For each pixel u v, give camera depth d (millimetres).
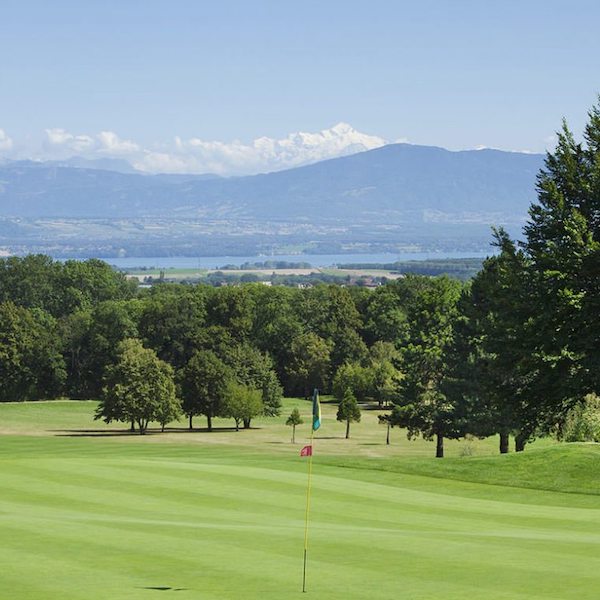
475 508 51656
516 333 63656
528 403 69000
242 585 32344
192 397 180000
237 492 54469
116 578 33094
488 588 32250
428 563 35969
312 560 36281
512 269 65250
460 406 112562
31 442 145250
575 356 64062
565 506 54312
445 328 122375
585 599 30859
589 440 88000
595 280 60719
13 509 48188
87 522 43719
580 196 63906
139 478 58594
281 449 138875
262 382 194250
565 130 65375
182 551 37469
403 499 54219
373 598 30859
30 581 32438
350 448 145125
